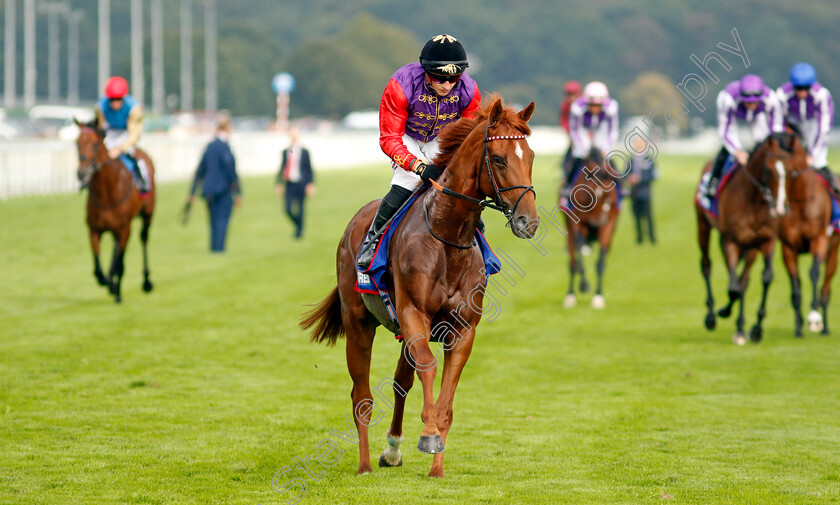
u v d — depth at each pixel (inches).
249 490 242.1
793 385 376.5
